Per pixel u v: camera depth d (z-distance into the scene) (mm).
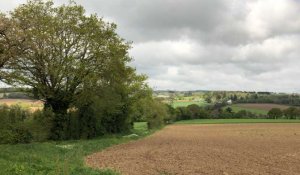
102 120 63781
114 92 58875
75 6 54344
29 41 43625
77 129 55594
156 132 94000
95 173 22156
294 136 73938
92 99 55094
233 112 195250
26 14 48688
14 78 49719
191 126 132375
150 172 25219
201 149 44500
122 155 36656
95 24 55094
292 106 196125
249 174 25422
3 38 41094
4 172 19844
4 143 39969
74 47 54344
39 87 52000
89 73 54125
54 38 52125
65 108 55031
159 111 111062
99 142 48688
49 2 52875
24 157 26047
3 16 41188
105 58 55375
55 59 52312
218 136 75688
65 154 33094
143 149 43812
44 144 37438
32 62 51344
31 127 44625
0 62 42375
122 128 72562
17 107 49375
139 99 75750
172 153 39156
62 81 53062
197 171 26234
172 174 24594
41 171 21328
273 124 134875
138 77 72688
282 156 37656
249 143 55875
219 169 27500
